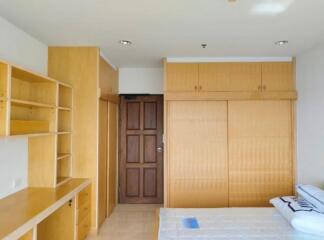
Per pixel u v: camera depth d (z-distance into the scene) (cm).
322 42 335
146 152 508
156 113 505
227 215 260
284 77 405
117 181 504
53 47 366
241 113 406
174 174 405
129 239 348
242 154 405
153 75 500
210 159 405
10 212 231
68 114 360
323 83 332
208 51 379
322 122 334
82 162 362
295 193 400
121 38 327
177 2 231
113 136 471
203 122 407
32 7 242
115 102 477
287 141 405
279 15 257
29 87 318
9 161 283
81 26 289
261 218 251
